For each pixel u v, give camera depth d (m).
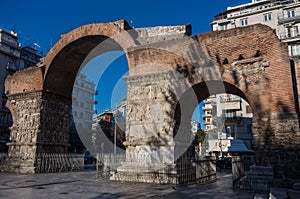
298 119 14.59
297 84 15.43
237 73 16.70
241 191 14.16
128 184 16.42
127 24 21.98
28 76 26.70
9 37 61.22
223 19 60.78
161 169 16.95
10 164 25.23
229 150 33.19
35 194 12.69
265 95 15.61
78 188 14.75
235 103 50.41
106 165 20.08
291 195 10.21
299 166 13.95
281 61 15.55
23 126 25.69
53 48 25.39
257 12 56.53
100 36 22.53
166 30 20.83
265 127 15.22
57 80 26.81
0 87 55.97
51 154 25.83
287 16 53.28
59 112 27.30
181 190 14.20
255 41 16.47
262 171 14.42
